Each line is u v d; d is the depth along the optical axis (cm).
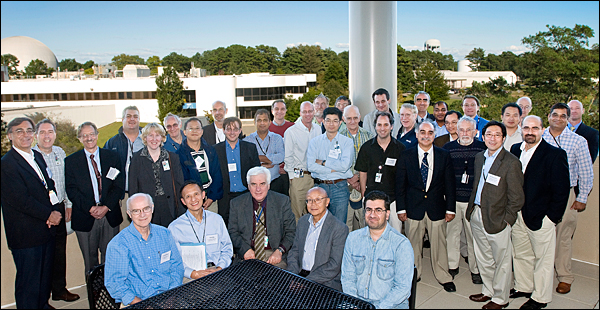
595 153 329
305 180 376
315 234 259
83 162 287
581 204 283
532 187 264
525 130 265
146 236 232
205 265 248
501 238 265
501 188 261
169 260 237
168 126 354
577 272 327
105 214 297
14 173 248
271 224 285
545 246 265
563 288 293
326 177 342
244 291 186
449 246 333
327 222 252
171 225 260
